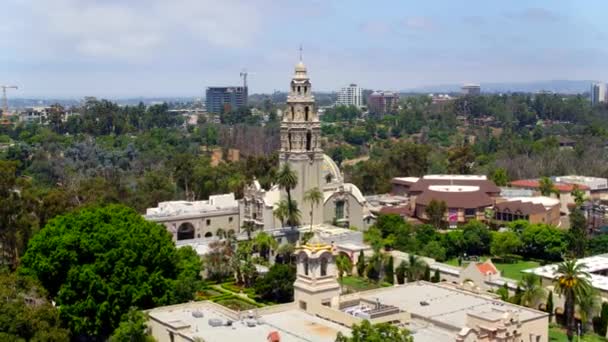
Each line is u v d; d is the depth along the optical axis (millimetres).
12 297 126438
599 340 152125
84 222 151125
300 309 135000
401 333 102438
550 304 161375
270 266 198750
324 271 134625
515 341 117625
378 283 199125
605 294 163375
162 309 134875
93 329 138875
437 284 151625
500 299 145625
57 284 146000
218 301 178500
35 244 148625
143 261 147500
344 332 119688
